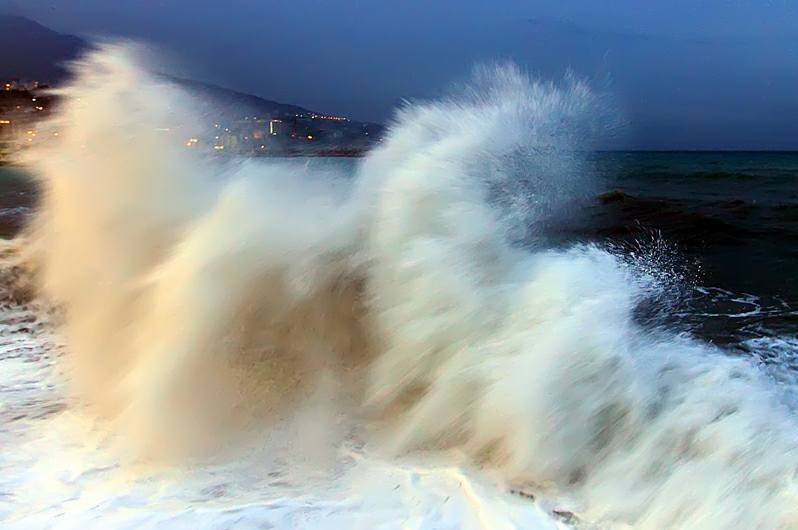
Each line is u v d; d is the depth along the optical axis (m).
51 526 2.74
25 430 3.81
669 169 35.50
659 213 12.68
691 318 5.68
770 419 3.29
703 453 3.08
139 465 3.38
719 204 15.53
